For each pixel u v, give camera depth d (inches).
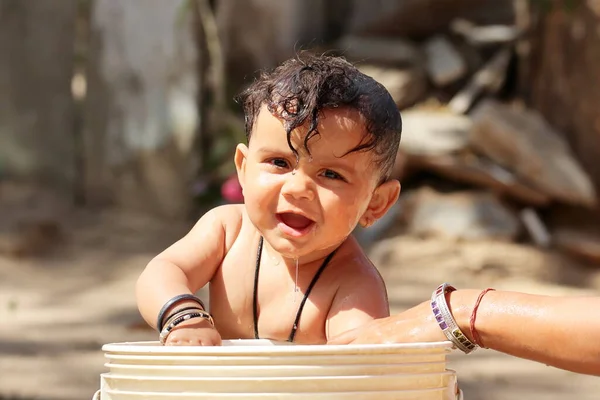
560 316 86.2
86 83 396.5
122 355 77.6
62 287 317.7
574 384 218.4
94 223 377.7
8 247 343.9
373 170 93.2
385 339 89.2
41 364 226.5
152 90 389.7
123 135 391.9
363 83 92.8
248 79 431.5
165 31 388.5
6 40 397.1
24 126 397.7
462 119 402.9
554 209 375.6
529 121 376.8
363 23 450.0
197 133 388.5
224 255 103.7
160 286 94.7
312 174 90.2
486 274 338.6
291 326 99.4
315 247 92.0
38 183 398.0
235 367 73.5
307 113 88.4
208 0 409.7
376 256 348.5
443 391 79.8
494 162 374.0
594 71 374.6
